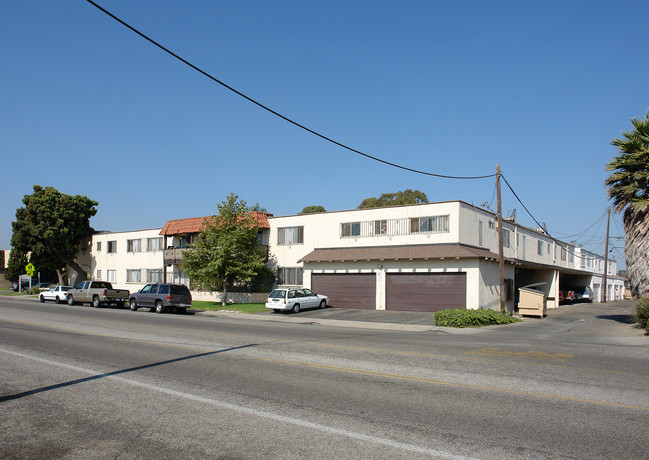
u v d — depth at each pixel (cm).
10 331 1633
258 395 779
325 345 1364
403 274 2906
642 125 2122
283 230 3584
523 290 2742
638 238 2075
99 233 5488
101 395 778
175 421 641
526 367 1030
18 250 5362
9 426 624
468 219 2956
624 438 575
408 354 1203
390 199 6731
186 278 4200
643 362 1112
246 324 2130
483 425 623
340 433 590
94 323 1966
